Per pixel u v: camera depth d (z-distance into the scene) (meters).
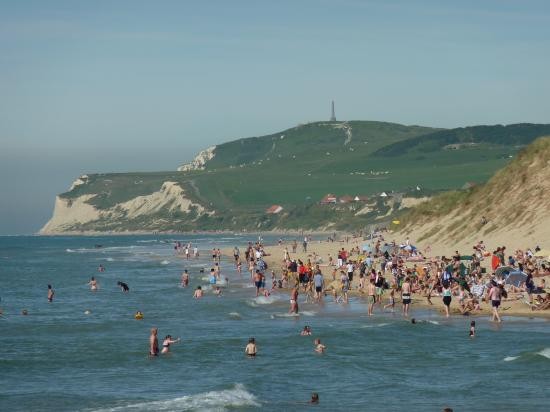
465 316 71.94
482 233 127.81
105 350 59.59
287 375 49.88
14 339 65.56
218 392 44.59
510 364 50.94
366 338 62.06
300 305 85.19
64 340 64.81
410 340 60.69
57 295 107.56
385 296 89.00
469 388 45.00
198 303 91.06
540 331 62.66
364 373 50.03
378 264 123.31
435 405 41.34
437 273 85.62
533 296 76.88
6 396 45.00
